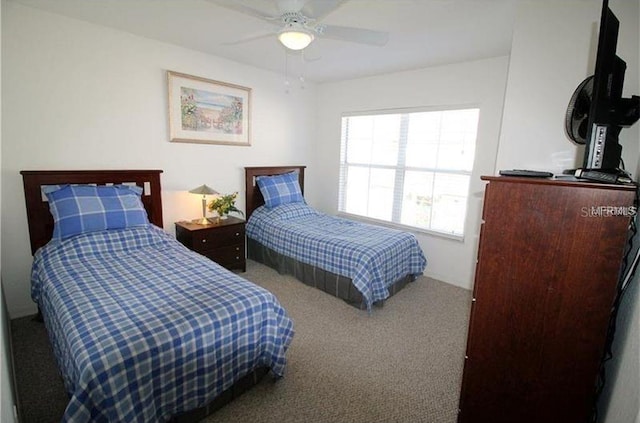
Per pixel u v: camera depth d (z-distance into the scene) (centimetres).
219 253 324
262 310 172
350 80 410
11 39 221
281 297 296
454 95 327
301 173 441
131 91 280
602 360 125
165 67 296
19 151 234
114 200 248
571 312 123
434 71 337
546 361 130
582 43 169
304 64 346
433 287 335
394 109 373
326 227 345
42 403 166
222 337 153
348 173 437
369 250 275
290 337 191
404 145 377
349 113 417
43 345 212
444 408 173
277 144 409
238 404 171
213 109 335
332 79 414
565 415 131
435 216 361
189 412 152
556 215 121
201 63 319
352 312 273
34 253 242
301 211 391
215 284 183
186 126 317
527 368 134
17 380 181
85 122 259
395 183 390
